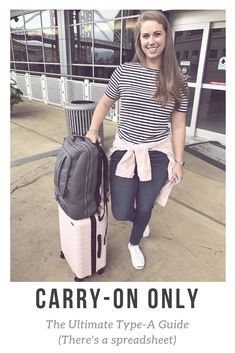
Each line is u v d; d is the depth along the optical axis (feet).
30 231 6.96
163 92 4.37
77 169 4.33
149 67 4.48
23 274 5.69
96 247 5.14
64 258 6.07
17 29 27.73
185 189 8.96
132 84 4.46
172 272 5.77
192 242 6.61
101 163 4.59
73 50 21.39
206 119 13.88
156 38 4.17
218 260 6.08
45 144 13.34
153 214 7.67
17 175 9.95
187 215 7.64
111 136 14.47
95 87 18.12
